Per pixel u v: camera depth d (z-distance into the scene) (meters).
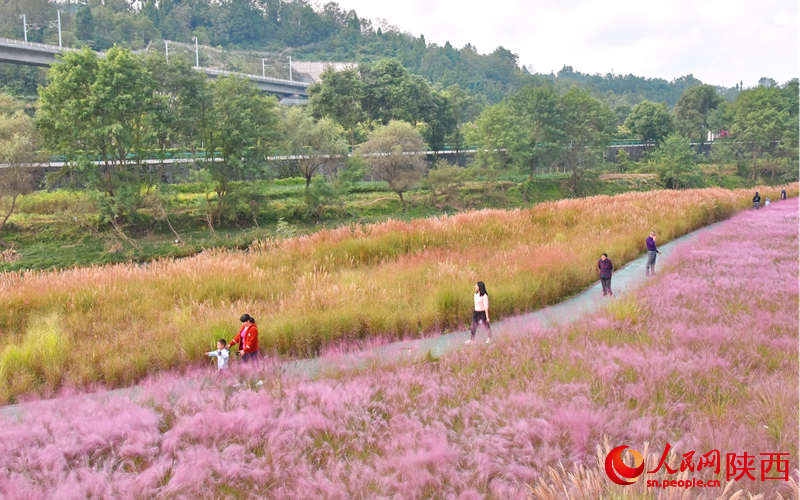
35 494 5.56
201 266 17.69
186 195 45.91
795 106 80.62
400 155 49.25
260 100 41.94
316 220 45.38
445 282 14.86
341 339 12.03
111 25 147.38
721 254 18.36
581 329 11.12
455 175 52.41
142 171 43.44
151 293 15.50
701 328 10.06
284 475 6.09
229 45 194.25
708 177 77.25
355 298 13.66
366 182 58.03
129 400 8.20
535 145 63.16
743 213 31.70
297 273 17.86
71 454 6.53
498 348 10.37
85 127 36.00
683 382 7.78
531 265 16.34
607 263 15.27
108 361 10.44
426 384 8.46
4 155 32.75
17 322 13.67
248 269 17.45
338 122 71.31
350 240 20.70
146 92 37.88
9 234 34.97
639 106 98.25
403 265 17.73
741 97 81.31
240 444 6.84
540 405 7.21
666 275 15.52
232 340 11.31
